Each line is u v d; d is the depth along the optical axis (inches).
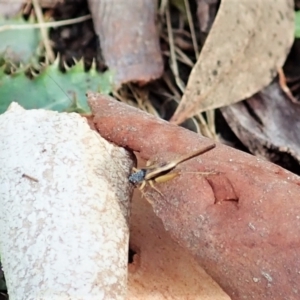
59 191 3.3
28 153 3.4
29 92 5.2
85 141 3.5
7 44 5.9
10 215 3.3
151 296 3.8
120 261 3.2
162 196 3.4
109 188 3.5
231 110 5.8
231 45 5.6
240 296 3.1
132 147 3.7
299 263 2.9
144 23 6.0
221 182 3.3
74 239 3.1
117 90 5.9
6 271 3.2
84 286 3.0
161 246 4.0
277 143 5.6
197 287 3.9
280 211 3.1
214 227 3.1
